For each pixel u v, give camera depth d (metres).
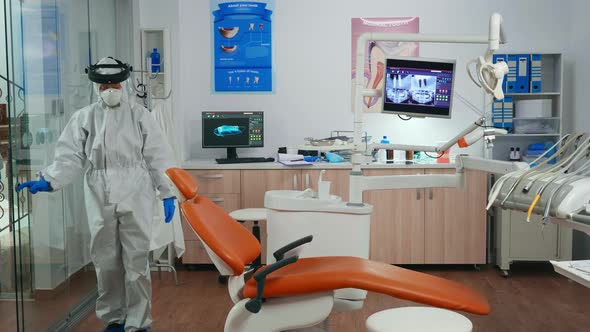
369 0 5.37
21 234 3.00
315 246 2.77
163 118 4.73
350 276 2.16
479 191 4.95
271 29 5.40
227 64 5.42
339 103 5.44
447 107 2.89
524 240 4.82
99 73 3.23
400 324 1.99
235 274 2.22
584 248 5.12
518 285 4.58
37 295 3.21
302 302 2.24
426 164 4.90
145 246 3.37
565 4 5.34
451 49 5.38
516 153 5.21
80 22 3.95
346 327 3.63
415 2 5.35
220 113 5.18
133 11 5.05
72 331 3.59
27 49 3.11
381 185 2.86
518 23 5.36
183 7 5.38
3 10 2.93
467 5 5.35
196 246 5.01
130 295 3.38
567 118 5.38
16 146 2.96
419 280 2.22
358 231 2.75
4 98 3.04
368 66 5.41
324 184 2.82
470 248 4.98
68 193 3.74
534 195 2.10
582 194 1.96
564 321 3.75
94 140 3.29
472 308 2.11
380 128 5.42
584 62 5.07
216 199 4.98
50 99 3.46
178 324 3.70
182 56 5.40
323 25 5.39
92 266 4.22
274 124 5.46
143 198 3.37
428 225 4.97
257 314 2.24
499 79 2.39
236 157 5.27
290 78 5.43
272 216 2.83
